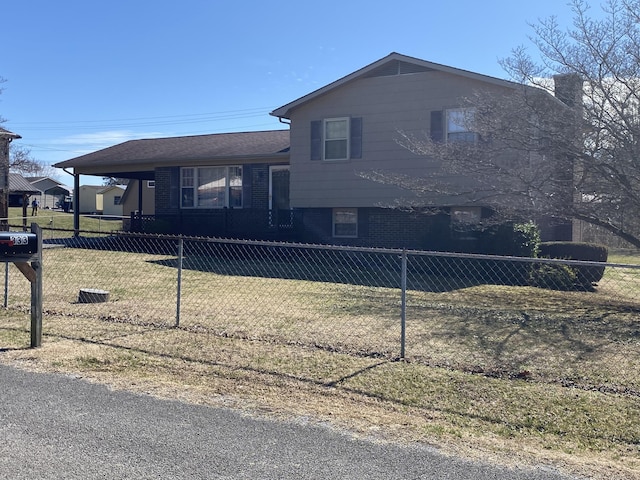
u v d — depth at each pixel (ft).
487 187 43.62
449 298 35.24
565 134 35.24
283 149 65.10
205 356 20.38
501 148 38.83
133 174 83.82
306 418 14.58
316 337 23.62
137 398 15.72
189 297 33.12
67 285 36.76
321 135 57.36
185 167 70.44
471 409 15.67
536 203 37.27
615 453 13.06
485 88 50.01
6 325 24.67
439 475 11.50
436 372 18.93
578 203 36.24
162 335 23.39
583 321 28.63
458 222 49.70
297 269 48.03
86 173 76.59
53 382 16.93
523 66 37.52
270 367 19.19
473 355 21.25
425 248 51.37
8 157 81.92
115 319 26.32
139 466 11.57
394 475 11.44
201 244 61.62
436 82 52.03
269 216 60.64
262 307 30.32
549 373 19.20
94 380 17.29
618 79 34.12
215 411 14.89
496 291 39.32
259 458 12.08
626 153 33.76
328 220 59.77
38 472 11.22
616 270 52.65
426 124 52.54
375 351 21.47
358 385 17.47
